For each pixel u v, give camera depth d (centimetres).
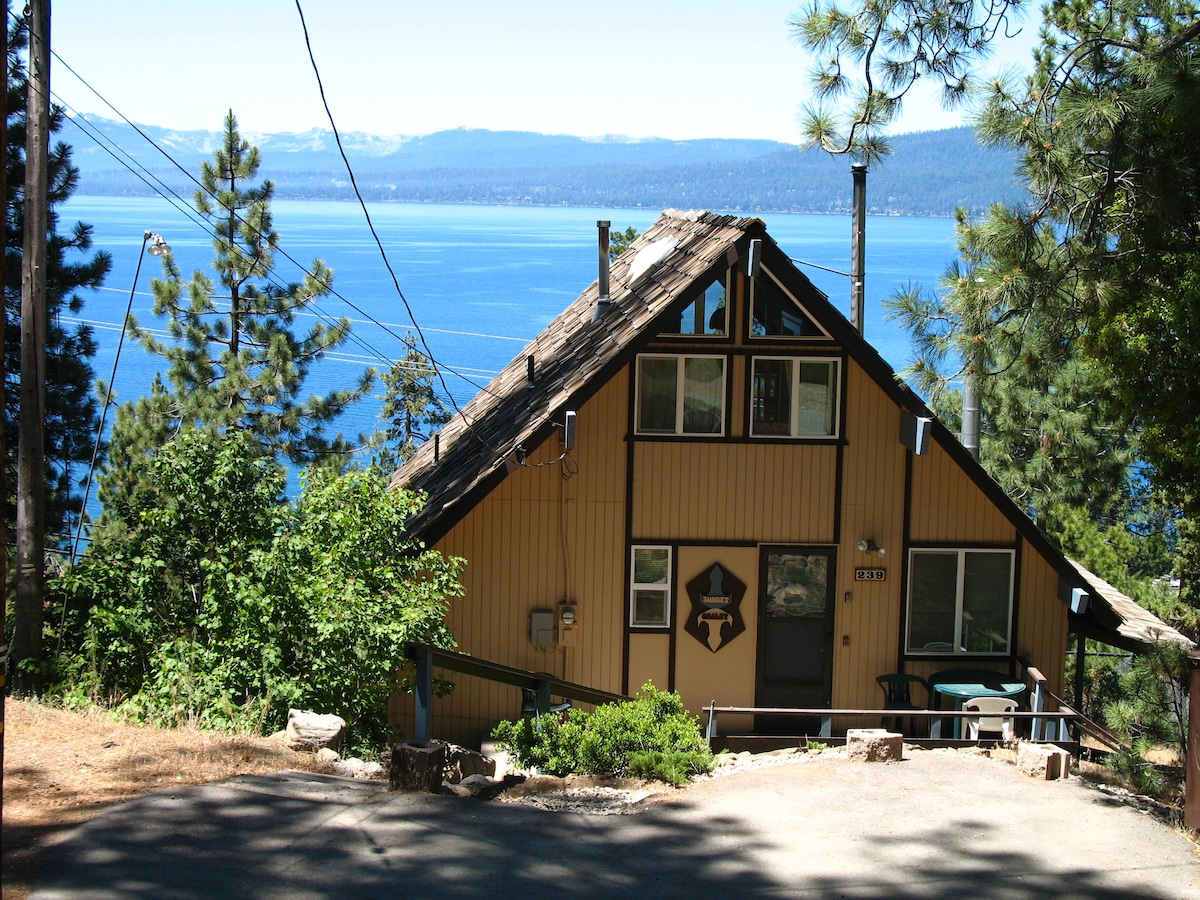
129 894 658
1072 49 1174
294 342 3231
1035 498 2705
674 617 1588
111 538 1327
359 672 1116
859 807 933
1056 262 1182
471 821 834
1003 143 1177
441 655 1040
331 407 3250
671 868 780
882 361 1546
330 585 1138
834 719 1599
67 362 2378
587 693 1377
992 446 2795
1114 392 1410
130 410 2967
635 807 930
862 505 1593
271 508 1238
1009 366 1214
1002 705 1509
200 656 1126
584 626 1576
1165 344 1290
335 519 1210
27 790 814
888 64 1229
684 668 1592
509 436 1603
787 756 1209
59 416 2394
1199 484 1339
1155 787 992
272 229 3231
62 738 935
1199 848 857
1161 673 1050
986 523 1606
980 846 848
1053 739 1391
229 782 867
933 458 1593
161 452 1275
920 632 1617
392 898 684
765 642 1602
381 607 1142
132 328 3142
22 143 2238
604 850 805
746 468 1581
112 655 1174
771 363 1576
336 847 755
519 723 1152
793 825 884
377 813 826
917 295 1195
